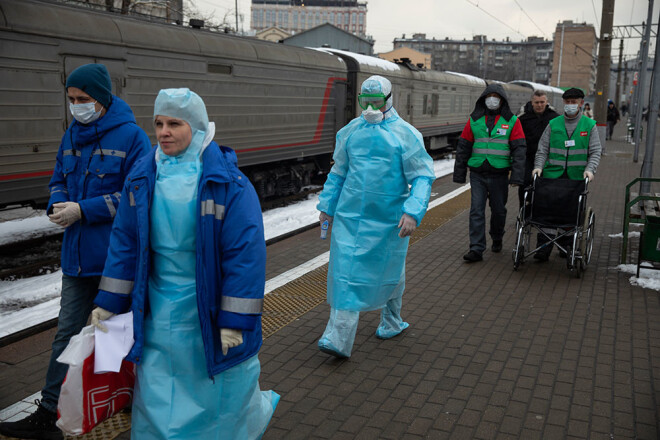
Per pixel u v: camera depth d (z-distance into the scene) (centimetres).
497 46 13775
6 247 800
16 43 666
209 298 233
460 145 690
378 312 528
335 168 435
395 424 337
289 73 1190
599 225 906
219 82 991
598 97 2191
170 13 2083
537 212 636
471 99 2495
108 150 317
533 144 744
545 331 477
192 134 239
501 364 416
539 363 417
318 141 1335
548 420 341
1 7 645
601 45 2175
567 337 464
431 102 2044
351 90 1480
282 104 1173
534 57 13712
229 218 235
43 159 710
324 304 547
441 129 2170
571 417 344
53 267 715
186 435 235
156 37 858
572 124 652
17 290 603
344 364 416
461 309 530
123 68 807
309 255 730
